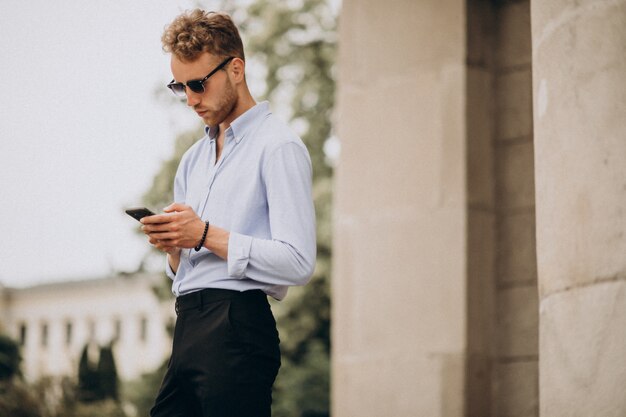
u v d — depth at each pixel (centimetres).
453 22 540
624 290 260
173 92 299
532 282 517
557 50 288
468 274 522
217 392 277
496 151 536
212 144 306
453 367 519
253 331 281
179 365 286
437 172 538
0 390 1803
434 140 541
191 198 304
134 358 3834
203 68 291
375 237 557
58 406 1847
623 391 257
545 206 290
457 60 537
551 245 285
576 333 272
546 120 292
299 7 1766
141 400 1923
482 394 518
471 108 533
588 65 277
